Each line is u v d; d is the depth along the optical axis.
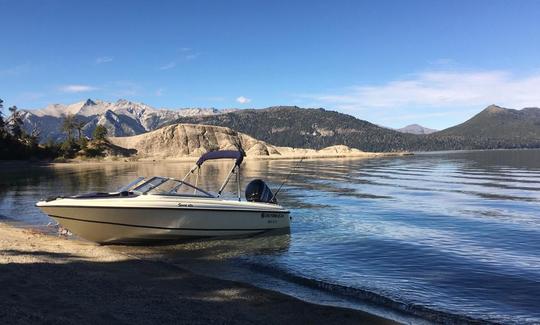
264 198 16.08
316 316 7.71
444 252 12.83
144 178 14.79
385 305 8.53
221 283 9.63
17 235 14.46
